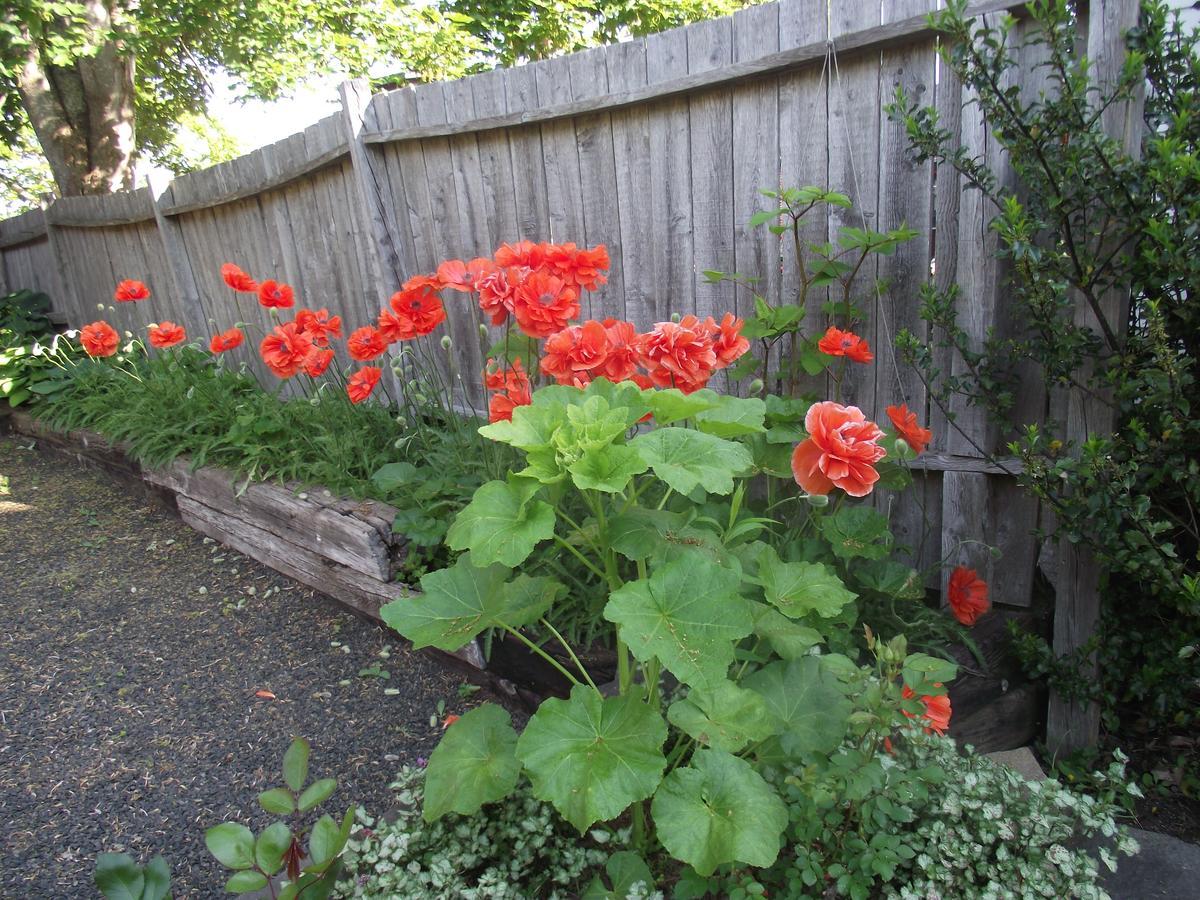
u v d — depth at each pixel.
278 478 3.35
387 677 2.61
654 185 2.80
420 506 2.82
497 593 1.60
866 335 2.43
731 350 2.08
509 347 2.60
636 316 3.01
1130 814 1.94
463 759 1.50
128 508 4.36
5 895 1.81
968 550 2.36
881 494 2.54
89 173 7.62
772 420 2.30
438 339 3.85
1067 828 1.38
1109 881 1.60
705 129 2.60
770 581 1.64
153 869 1.25
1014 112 1.79
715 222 2.68
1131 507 1.80
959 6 1.75
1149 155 1.72
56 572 3.60
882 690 1.39
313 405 3.81
